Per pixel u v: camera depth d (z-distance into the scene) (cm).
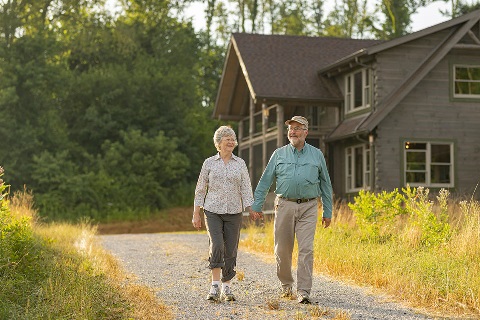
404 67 3127
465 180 3109
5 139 4481
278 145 3412
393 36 5616
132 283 1255
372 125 2989
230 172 1086
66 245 1772
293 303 1059
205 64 6031
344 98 3434
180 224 4462
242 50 3684
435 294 1080
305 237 1073
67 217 4309
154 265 1546
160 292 1167
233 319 938
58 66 4834
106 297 988
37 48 4706
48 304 922
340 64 3316
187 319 937
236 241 1095
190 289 1203
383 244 1578
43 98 4741
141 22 5691
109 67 5175
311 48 3812
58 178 4381
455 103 3120
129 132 5000
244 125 4131
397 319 944
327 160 3469
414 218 1722
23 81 4644
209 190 1090
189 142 5403
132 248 1945
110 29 5462
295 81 3516
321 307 1022
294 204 1077
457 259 1305
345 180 3409
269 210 3491
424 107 3100
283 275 1109
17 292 999
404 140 3075
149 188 4803
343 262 1412
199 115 5481
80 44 5422
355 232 1758
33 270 1163
